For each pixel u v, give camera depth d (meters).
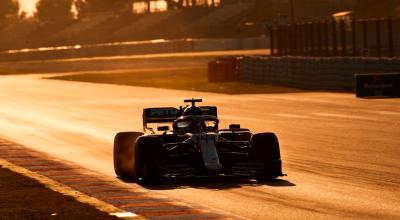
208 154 51.22
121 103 137.88
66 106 134.12
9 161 65.62
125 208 42.38
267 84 186.50
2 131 95.00
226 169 53.38
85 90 182.88
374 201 43.62
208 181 52.78
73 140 83.12
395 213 39.94
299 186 49.56
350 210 40.97
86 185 51.47
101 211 41.06
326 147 71.00
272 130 87.69
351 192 46.88
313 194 46.44
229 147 54.84
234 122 97.88
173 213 40.53
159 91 171.88
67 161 66.38
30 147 77.81
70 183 52.50
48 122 105.31
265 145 51.97
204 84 196.00
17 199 45.84
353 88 156.12
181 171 51.34
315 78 164.88
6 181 53.41
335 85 160.38
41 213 40.97
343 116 103.00
